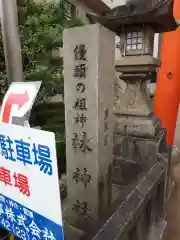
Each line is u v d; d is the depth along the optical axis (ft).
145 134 7.41
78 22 6.89
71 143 4.46
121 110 8.07
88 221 4.60
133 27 7.00
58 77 6.93
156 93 10.50
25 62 6.99
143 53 7.09
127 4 6.65
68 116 4.36
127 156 7.63
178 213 8.36
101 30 3.73
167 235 7.04
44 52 6.81
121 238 3.36
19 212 2.86
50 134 2.18
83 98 4.09
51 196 2.36
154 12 5.98
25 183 2.63
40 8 6.77
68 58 4.09
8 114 3.21
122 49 7.47
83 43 3.84
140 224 4.50
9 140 2.67
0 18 5.95
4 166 2.88
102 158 4.41
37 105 6.82
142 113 7.63
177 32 9.33
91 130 4.15
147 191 4.77
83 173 4.45
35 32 6.66
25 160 2.54
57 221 2.37
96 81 3.87
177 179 11.42
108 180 4.83
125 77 7.72
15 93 3.24
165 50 9.75
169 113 10.34
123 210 3.92
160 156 6.97
